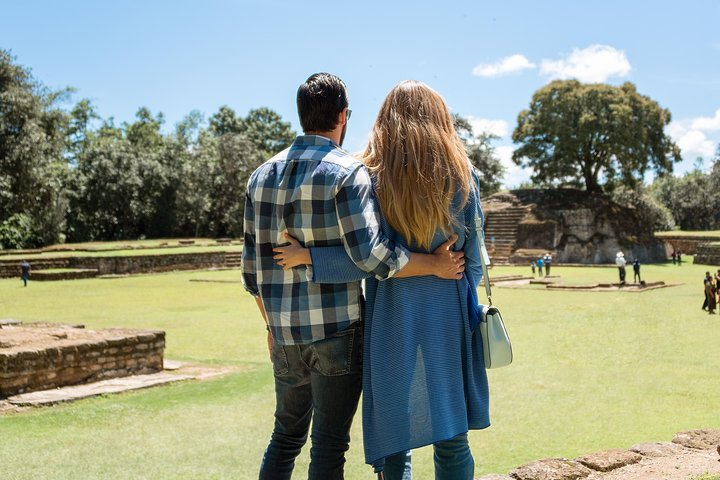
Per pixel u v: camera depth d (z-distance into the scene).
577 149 60.38
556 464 4.25
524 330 17.20
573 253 55.50
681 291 30.28
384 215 2.60
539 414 8.49
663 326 17.97
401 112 2.62
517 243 57.09
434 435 2.49
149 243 54.03
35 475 5.68
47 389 9.34
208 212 67.50
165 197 63.06
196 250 48.59
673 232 71.75
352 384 2.63
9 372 8.89
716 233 68.62
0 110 43.62
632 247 57.53
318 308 2.54
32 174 44.62
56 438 6.98
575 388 10.13
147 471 5.90
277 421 2.88
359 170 2.50
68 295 27.47
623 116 57.84
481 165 73.62
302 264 2.53
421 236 2.55
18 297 26.39
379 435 2.51
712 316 20.25
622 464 4.33
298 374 2.69
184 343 14.93
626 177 60.59
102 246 50.12
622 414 8.48
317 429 2.64
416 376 2.52
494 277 38.41
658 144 61.38
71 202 58.31
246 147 68.38
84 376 9.92
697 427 7.75
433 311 2.59
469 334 2.68
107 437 7.08
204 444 6.86
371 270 2.44
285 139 95.56
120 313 21.05
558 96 60.97
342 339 2.58
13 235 47.38
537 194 64.44
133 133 75.06
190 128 68.25
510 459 6.55
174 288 31.44
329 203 2.49
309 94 2.65
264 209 2.63
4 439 6.87
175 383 10.20
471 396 2.67
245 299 26.12
